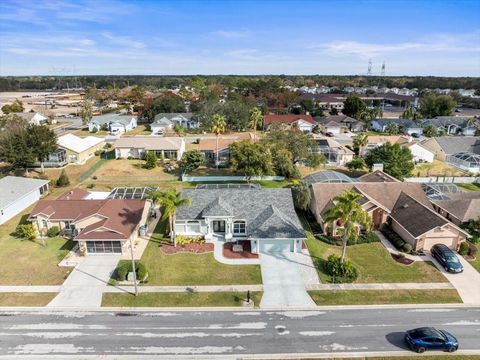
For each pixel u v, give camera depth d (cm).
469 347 2688
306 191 5009
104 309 3127
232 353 2630
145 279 3519
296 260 3897
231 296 3306
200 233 4478
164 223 4797
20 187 5547
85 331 2856
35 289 3391
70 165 7631
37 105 18400
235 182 6650
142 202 4656
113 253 4019
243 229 4438
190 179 6688
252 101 14962
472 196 5194
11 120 7944
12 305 3164
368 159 7088
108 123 11688
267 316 3041
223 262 3856
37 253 4056
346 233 3556
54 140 6994
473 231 4400
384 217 4725
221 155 7981
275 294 3334
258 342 2738
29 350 2656
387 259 3941
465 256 4009
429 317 3023
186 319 3000
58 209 4606
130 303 3203
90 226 4138
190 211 4469
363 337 2791
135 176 6962
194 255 3991
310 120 11712
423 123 11644
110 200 4591
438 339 2617
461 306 3175
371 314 3064
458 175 6962
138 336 2802
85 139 8806
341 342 2739
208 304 3195
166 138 8456
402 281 3541
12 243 4294
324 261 3878
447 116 12900
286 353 2633
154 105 13300
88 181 6688
